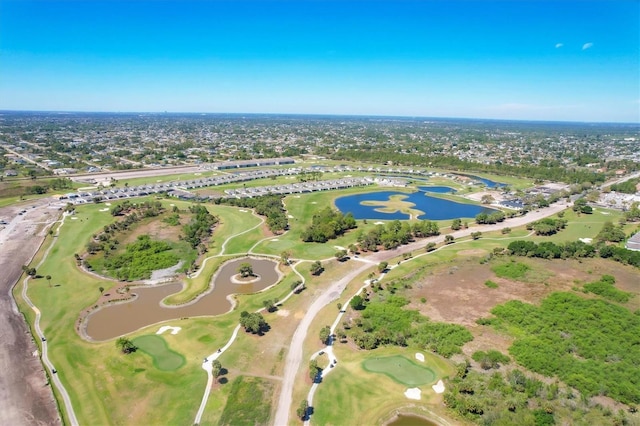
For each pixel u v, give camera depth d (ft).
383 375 301.43
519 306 389.80
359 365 313.53
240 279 476.54
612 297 405.80
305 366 312.91
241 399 276.62
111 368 307.37
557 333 345.31
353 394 282.56
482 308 394.52
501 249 536.83
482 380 291.17
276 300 419.74
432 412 266.36
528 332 349.41
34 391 281.54
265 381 295.28
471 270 485.15
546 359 309.83
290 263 516.32
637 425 246.47
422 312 388.98
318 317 385.91
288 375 302.45
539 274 465.47
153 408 268.21
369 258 534.78
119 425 254.68
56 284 447.83
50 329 361.10
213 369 294.46
